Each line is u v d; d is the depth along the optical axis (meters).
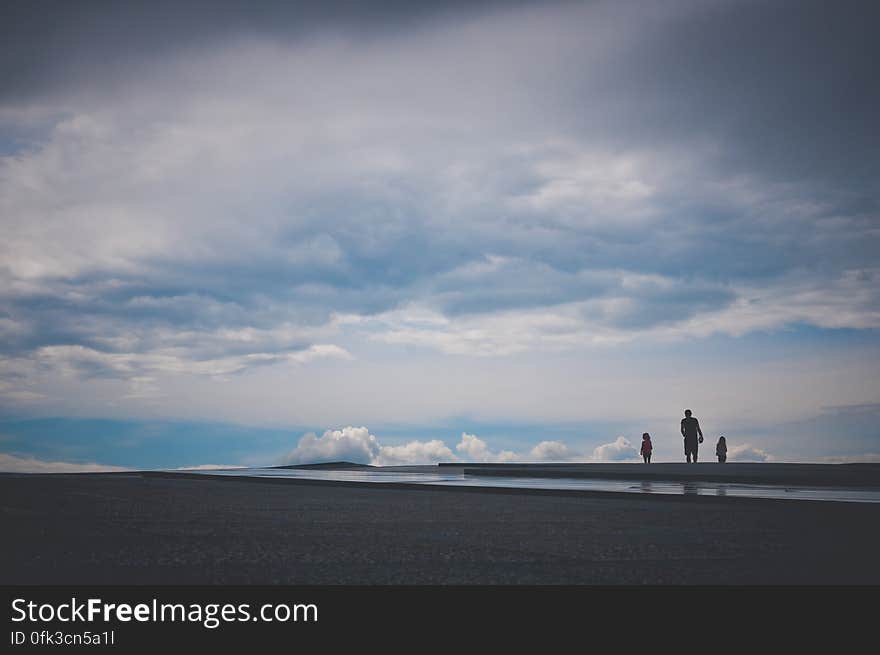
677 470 24.95
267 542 8.10
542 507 12.54
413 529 9.32
